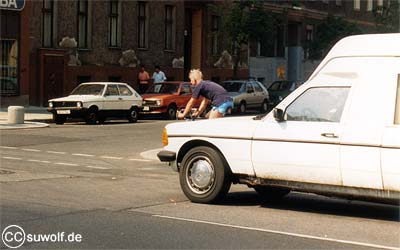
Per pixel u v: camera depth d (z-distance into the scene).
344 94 8.83
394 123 8.41
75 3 32.94
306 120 9.02
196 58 41.25
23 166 13.86
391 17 47.97
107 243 7.14
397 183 8.29
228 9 38.66
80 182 11.76
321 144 8.77
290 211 9.48
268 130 9.22
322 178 8.81
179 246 7.07
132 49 36.16
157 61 37.88
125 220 8.39
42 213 8.70
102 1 34.31
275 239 7.52
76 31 33.09
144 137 21.30
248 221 8.58
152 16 37.44
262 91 35.44
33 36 31.11
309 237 7.68
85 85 26.62
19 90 30.66
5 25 29.97
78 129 23.58
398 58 8.62
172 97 29.06
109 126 25.27
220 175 9.62
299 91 9.16
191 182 9.88
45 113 28.69
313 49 49.59
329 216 9.17
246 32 36.94
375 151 8.40
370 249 7.17
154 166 14.73
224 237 7.55
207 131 9.73
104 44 34.53
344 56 9.00
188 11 41.12
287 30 49.78
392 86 8.54
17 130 22.55
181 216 8.78
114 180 12.23
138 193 10.69
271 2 44.94
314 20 51.62
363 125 8.53
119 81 35.59
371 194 8.54
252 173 9.41
